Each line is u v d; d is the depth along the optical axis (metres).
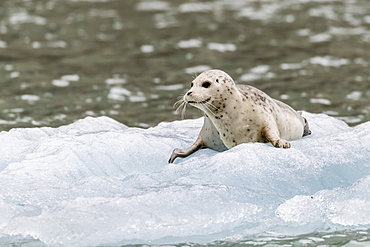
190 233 14.23
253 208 14.96
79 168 16.69
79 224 14.12
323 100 28.92
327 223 14.66
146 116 26.94
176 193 15.00
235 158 16.30
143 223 14.27
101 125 20.52
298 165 16.31
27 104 28.55
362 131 18.11
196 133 19.52
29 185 15.74
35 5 53.19
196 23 47.06
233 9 51.81
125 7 53.00
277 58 37.16
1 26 45.69
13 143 18.14
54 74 34.16
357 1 54.31
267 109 17.31
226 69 35.00
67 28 45.56
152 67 35.81
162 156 17.66
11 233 14.12
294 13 49.84
